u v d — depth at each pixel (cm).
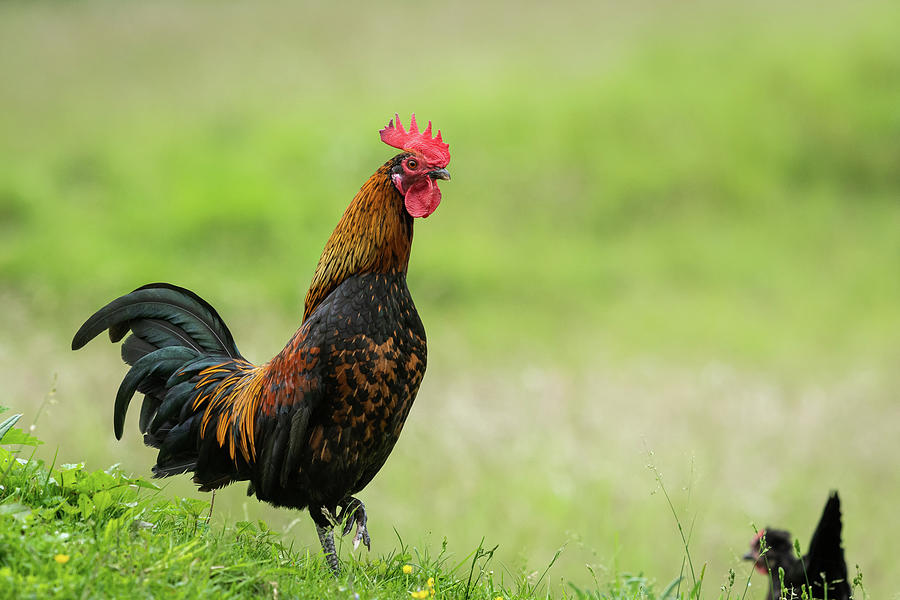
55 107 6888
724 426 2934
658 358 3778
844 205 5950
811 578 1565
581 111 6656
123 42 8194
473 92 7006
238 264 4625
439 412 2875
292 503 1380
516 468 2511
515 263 5009
